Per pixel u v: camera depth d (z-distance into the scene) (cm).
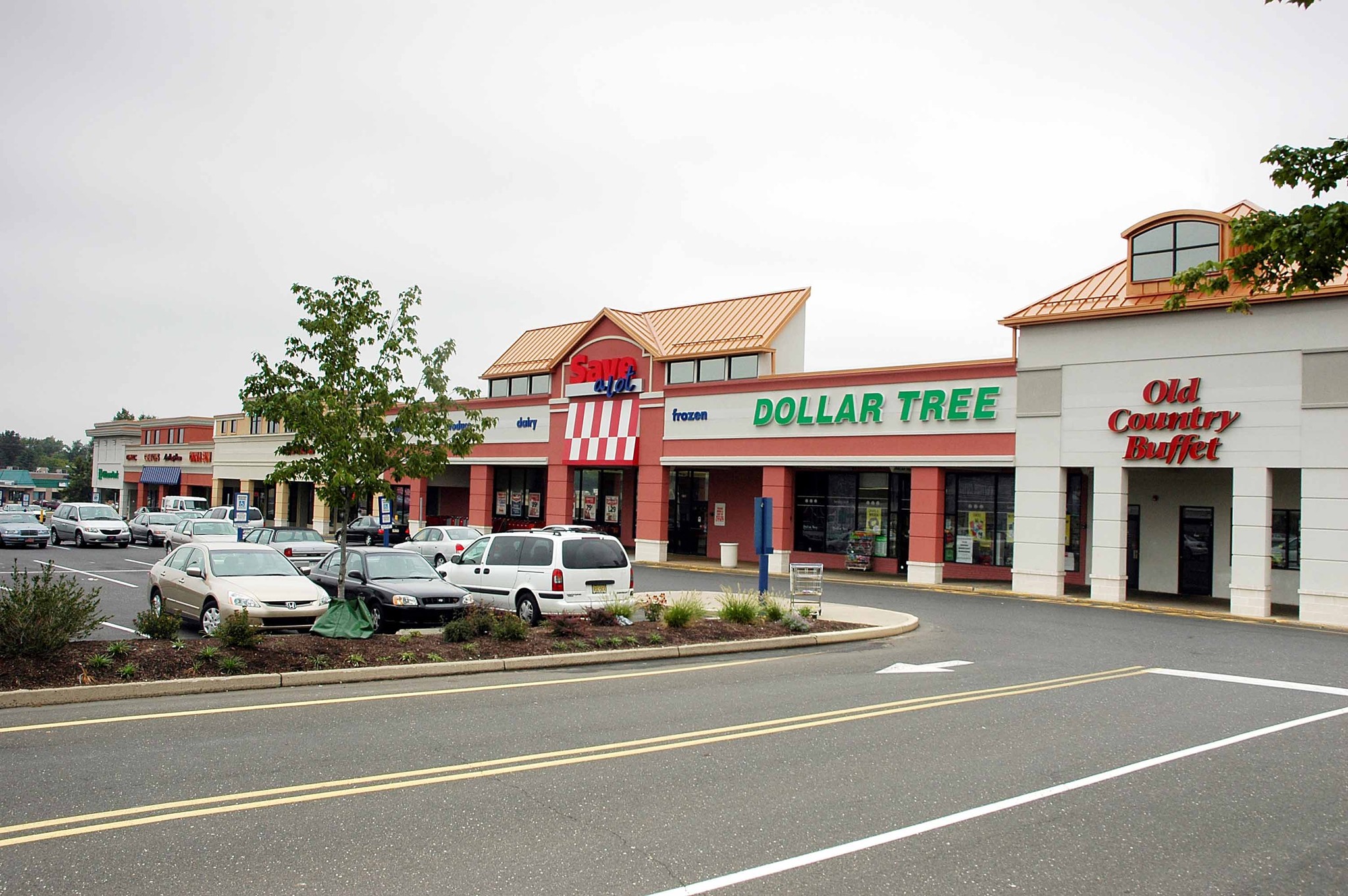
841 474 3506
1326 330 2248
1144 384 2519
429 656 1338
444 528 3086
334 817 673
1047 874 598
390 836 638
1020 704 1160
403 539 4334
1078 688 1289
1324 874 606
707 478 3984
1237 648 1753
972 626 2027
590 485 4353
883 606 2369
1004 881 584
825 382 3198
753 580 3064
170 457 7506
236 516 3584
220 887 545
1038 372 2716
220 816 666
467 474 5006
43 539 3834
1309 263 886
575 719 1023
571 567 1803
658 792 754
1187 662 1566
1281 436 2297
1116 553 2541
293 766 799
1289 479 2598
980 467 2909
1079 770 848
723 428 3484
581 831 659
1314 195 893
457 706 1078
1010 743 945
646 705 1109
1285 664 1558
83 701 1037
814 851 628
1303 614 2241
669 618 1698
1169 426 2462
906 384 2995
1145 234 2569
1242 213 2570
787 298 3669
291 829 646
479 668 1327
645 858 610
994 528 3112
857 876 586
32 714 972
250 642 1255
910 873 594
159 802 693
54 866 568
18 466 19900
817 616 1945
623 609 1731
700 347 3622
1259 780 825
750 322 3616
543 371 4262
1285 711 1148
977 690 1256
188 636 1561
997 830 680
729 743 925
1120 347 2566
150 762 798
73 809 671
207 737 891
